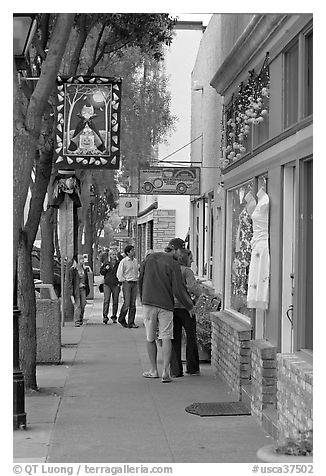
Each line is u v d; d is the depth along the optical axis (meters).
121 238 58.56
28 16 8.20
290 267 8.79
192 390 10.76
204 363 13.36
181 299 11.53
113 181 34.53
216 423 8.66
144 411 9.35
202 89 17.89
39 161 10.85
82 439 7.95
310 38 7.90
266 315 9.46
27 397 10.27
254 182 10.14
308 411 6.43
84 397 10.27
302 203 7.71
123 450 7.48
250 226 10.72
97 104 10.73
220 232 14.56
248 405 9.43
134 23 14.98
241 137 11.19
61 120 10.68
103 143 10.73
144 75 23.41
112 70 21.16
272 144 9.08
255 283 9.38
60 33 8.74
